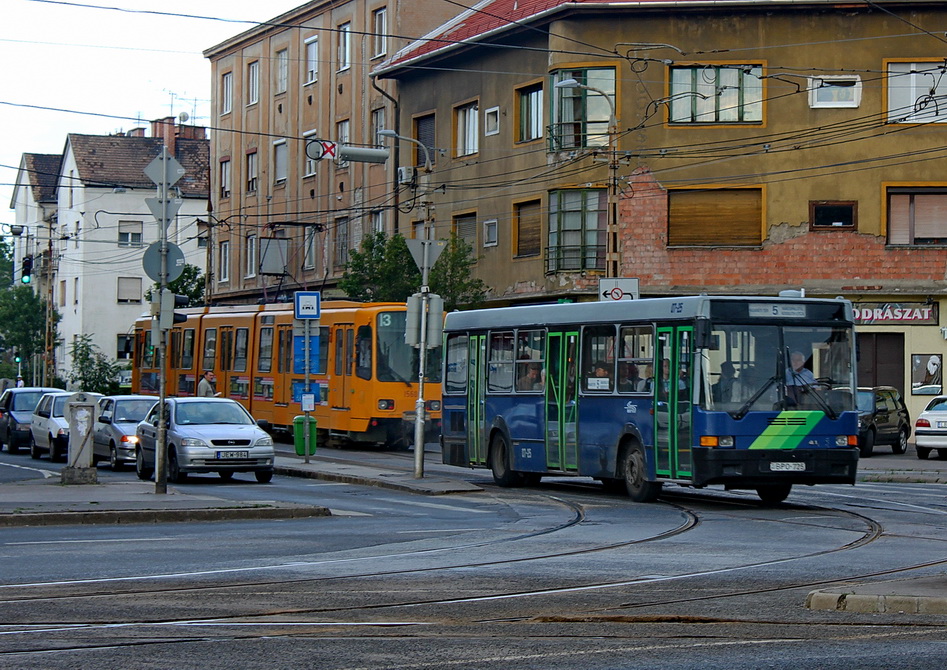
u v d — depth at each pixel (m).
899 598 14.15
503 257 62.94
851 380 28.28
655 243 57.53
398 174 70.75
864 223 56.25
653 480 28.88
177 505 26.61
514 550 20.48
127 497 28.97
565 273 58.69
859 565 18.38
